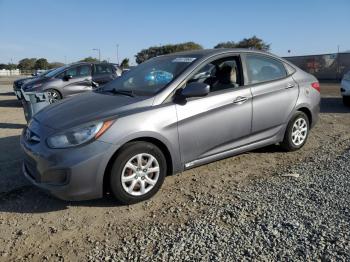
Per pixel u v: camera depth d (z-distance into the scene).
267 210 3.94
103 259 3.18
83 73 13.32
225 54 5.10
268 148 6.25
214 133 4.73
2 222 3.87
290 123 5.78
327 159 5.66
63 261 3.18
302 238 3.37
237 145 5.06
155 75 4.87
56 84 12.70
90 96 4.88
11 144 7.03
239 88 5.06
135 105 4.24
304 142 6.12
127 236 3.54
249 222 3.70
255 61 5.41
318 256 3.09
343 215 3.77
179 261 3.10
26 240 3.53
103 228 3.71
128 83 5.09
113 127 3.96
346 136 7.26
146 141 4.23
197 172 5.19
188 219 3.83
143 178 4.20
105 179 4.07
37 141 4.07
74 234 3.62
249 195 4.36
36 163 3.96
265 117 5.33
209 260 3.09
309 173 5.05
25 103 7.50
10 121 9.91
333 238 3.34
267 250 3.20
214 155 4.81
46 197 4.45
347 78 11.64
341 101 13.38
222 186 4.69
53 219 3.92
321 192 4.37
